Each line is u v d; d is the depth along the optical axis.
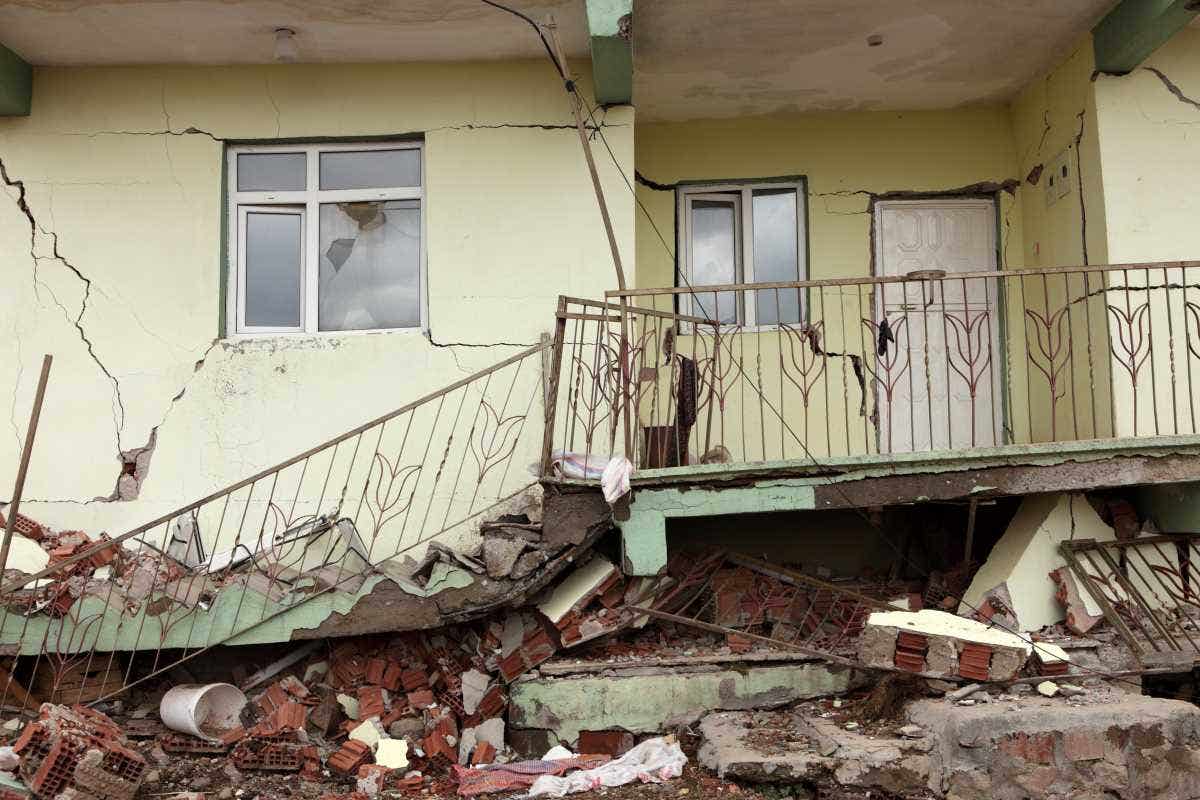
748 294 7.95
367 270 7.20
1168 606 6.11
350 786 5.43
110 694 5.66
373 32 6.69
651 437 6.96
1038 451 5.75
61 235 6.97
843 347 7.46
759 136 8.05
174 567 6.25
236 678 6.36
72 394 6.87
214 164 7.07
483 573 5.85
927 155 7.96
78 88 7.09
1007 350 7.73
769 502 5.81
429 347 6.92
